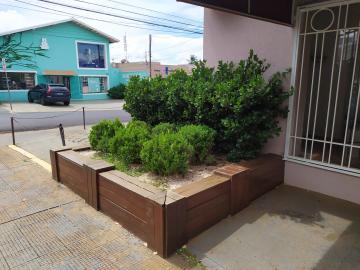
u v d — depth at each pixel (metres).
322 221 3.35
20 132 9.12
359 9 4.35
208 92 4.27
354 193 3.77
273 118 4.30
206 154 4.11
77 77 24.61
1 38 20.17
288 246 2.87
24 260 2.66
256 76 4.05
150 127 4.97
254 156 4.27
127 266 2.58
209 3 2.97
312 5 3.88
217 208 3.24
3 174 4.91
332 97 5.39
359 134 5.09
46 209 3.64
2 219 3.38
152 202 2.70
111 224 3.27
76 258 2.69
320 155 4.57
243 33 4.72
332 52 5.16
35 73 22.09
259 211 3.58
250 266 2.58
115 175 3.43
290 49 4.16
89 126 10.50
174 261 2.64
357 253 2.76
